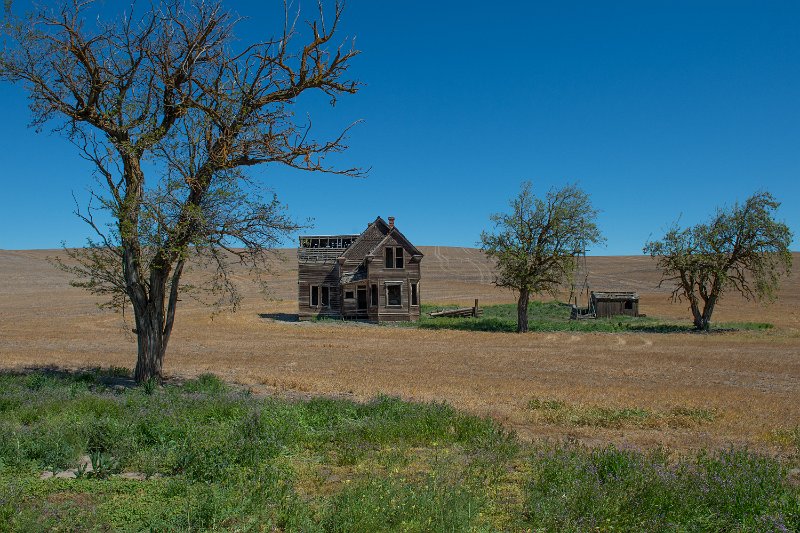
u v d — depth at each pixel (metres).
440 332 44.75
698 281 49.16
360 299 58.00
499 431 11.60
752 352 32.59
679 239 49.00
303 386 19.38
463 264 139.00
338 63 17.75
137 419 11.07
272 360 27.42
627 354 31.47
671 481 7.89
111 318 54.91
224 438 9.54
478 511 7.02
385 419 12.66
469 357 29.72
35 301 75.69
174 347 33.25
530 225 46.47
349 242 60.41
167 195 17.23
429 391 18.75
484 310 65.94
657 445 11.85
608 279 112.75
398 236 55.59
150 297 19.05
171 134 17.94
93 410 12.83
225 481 7.97
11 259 125.38
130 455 9.34
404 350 32.75
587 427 13.67
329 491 8.02
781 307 73.38
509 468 9.48
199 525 6.57
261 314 61.56
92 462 8.45
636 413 15.34
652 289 99.19
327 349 32.97
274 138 17.69
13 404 13.40
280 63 17.67
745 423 14.43
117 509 7.05
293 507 6.95
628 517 6.96
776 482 8.27
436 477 8.05
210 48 18.11
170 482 7.87
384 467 9.24
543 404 16.47
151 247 18.06
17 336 38.50
